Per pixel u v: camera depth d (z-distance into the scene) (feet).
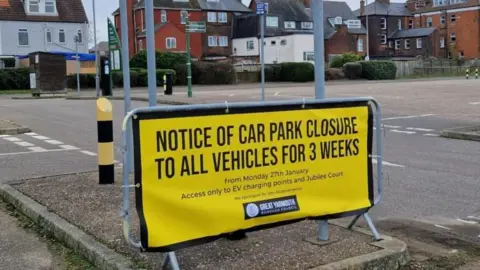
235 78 165.27
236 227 14.40
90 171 28.14
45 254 16.97
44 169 31.19
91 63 174.81
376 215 21.09
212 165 14.03
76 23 184.85
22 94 122.42
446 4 281.33
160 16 219.82
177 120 13.43
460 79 173.47
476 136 40.88
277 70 176.86
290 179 15.38
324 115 15.97
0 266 15.98
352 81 168.35
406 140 41.42
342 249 15.66
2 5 176.45
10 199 22.99
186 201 13.66
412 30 277.85
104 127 24.22
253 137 14.65
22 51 177.37
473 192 24.76
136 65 159.74
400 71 203.00
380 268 15.01
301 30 245.65
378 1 287.07
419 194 24.43
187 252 15.47
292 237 16.87
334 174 16.28
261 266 14.39
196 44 224.12
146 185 13.10
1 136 46.52
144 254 15.39
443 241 18.01
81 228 18.01
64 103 87.86
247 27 233.76
